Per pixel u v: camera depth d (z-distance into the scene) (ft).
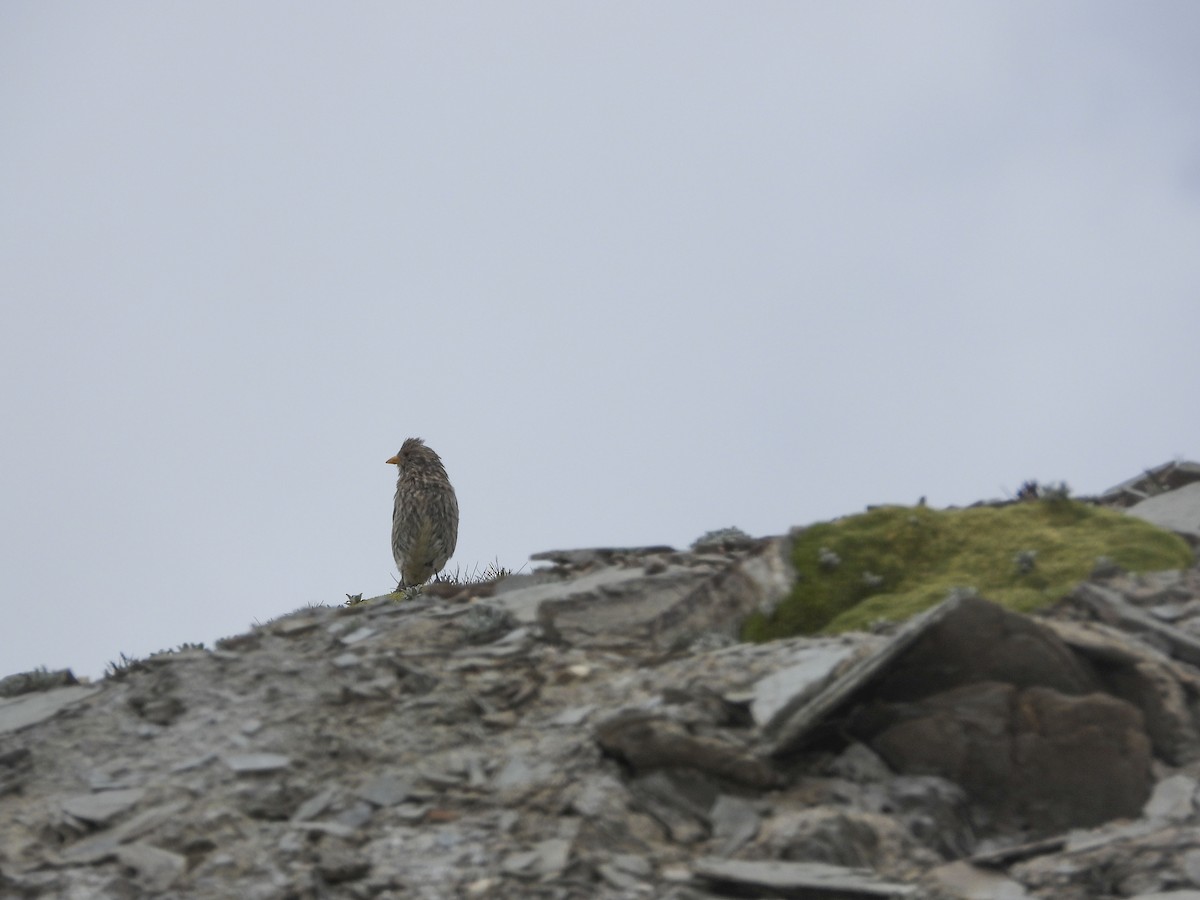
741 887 35.53
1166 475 66.85
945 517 55.62
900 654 42.11
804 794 40.34
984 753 40.55
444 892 36.55
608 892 35.81
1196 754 41.14
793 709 41.68
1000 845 39.14
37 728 50.39
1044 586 50.31
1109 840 37.24
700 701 43.34
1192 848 35.88
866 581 52.29
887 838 37.68
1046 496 56.70
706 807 39.70
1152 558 51.93
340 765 44.57
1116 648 42.39
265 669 51.70
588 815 38.96
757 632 51.06
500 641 52.65
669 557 59.88
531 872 36.70
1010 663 41.81
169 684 51.78
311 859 38.47
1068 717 40.22
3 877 38.22
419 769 43.57
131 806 42.78
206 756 45.47
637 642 50.80
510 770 42.55
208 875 38.24
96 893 37.37
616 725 41.29
